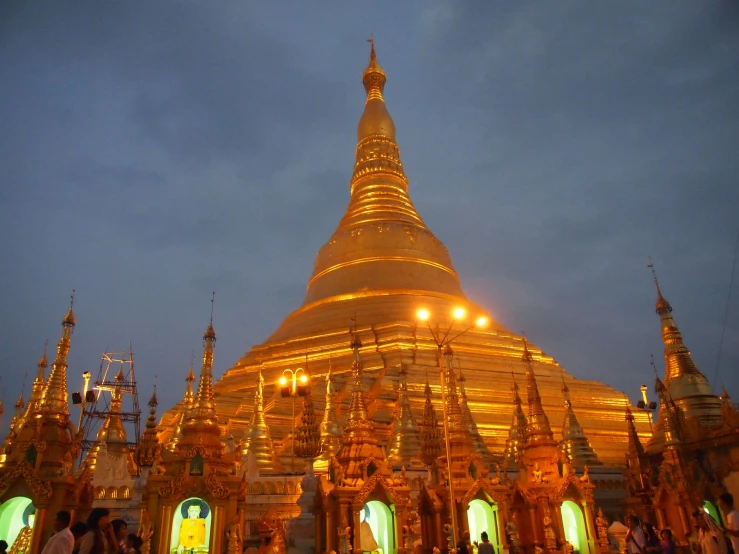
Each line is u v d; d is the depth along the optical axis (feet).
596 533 94.22
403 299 197.57
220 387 182.29
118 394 144.46
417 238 222.48
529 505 92.07
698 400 131.23
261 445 122.52
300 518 96.17
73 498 72.90
